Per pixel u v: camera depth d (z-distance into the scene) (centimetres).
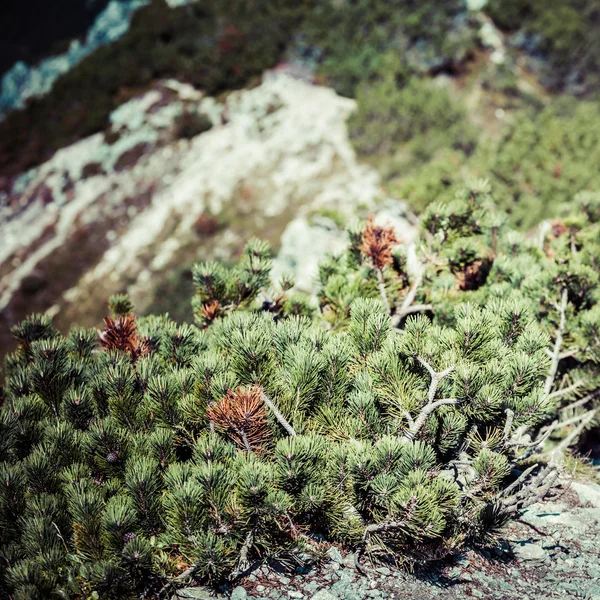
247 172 4356
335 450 393
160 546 376
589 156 2205
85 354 559
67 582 350
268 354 449
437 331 469
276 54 5397
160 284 3491
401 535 405
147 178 4625
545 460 607
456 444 457
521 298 630
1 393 509
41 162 5150
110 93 5562
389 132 4147
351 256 652
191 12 6034
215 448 398
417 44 5175
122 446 420
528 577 423
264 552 406
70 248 4250
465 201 656
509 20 5325
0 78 7525
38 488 400
